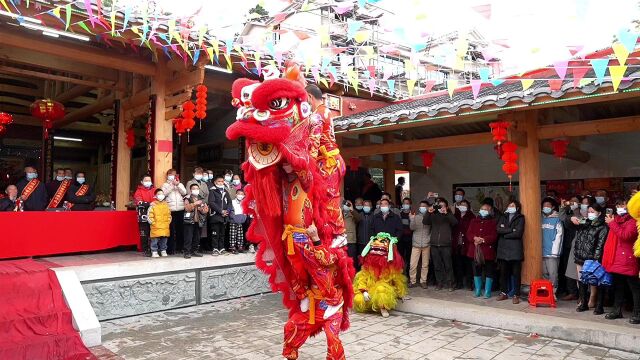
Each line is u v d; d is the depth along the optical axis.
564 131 6.41
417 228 7.59
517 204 6.45
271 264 3.32
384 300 6.03
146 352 4.56
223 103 10.91
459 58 4.45
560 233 6.41
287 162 2.97
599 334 4.75
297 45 6.25
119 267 5.90
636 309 5.05
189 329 5.41
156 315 6.09
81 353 4.46
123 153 9.01
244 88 2.81
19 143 12.68
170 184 7.23
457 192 7.80
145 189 7.20
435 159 11.45
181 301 6.53
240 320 5.84
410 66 5.16
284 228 3.09
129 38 6.20
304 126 2.91
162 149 7.73
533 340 4.99
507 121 6.44
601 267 5.34
